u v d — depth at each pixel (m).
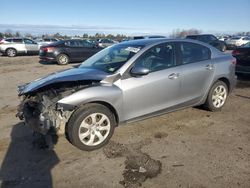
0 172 3.83
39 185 3.52
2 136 5.02
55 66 15.94
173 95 5.16
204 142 4.61
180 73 5.18
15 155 4.30
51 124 4.14
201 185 3.43
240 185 3.43
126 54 4.92
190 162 3.97
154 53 4.98
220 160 4.01
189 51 5.50
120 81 4.56
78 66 5.46
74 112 4.25
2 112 6.50
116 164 3.97
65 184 3.54
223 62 5.93
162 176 3.63
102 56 5.39
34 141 4.76
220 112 6.07
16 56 24.19
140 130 5.12
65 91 4.28
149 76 4.81
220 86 5.98
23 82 10.62
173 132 5.02
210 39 24.30
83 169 3.86
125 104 4.59
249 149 4.35
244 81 9.55
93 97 4.25
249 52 9.25
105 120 4.46
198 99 5.64
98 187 3.46
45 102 4.17
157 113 5.06
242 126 5.29
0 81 10.88
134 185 3.47
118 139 4.77
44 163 4.04
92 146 4.37
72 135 4.24
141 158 4.10
